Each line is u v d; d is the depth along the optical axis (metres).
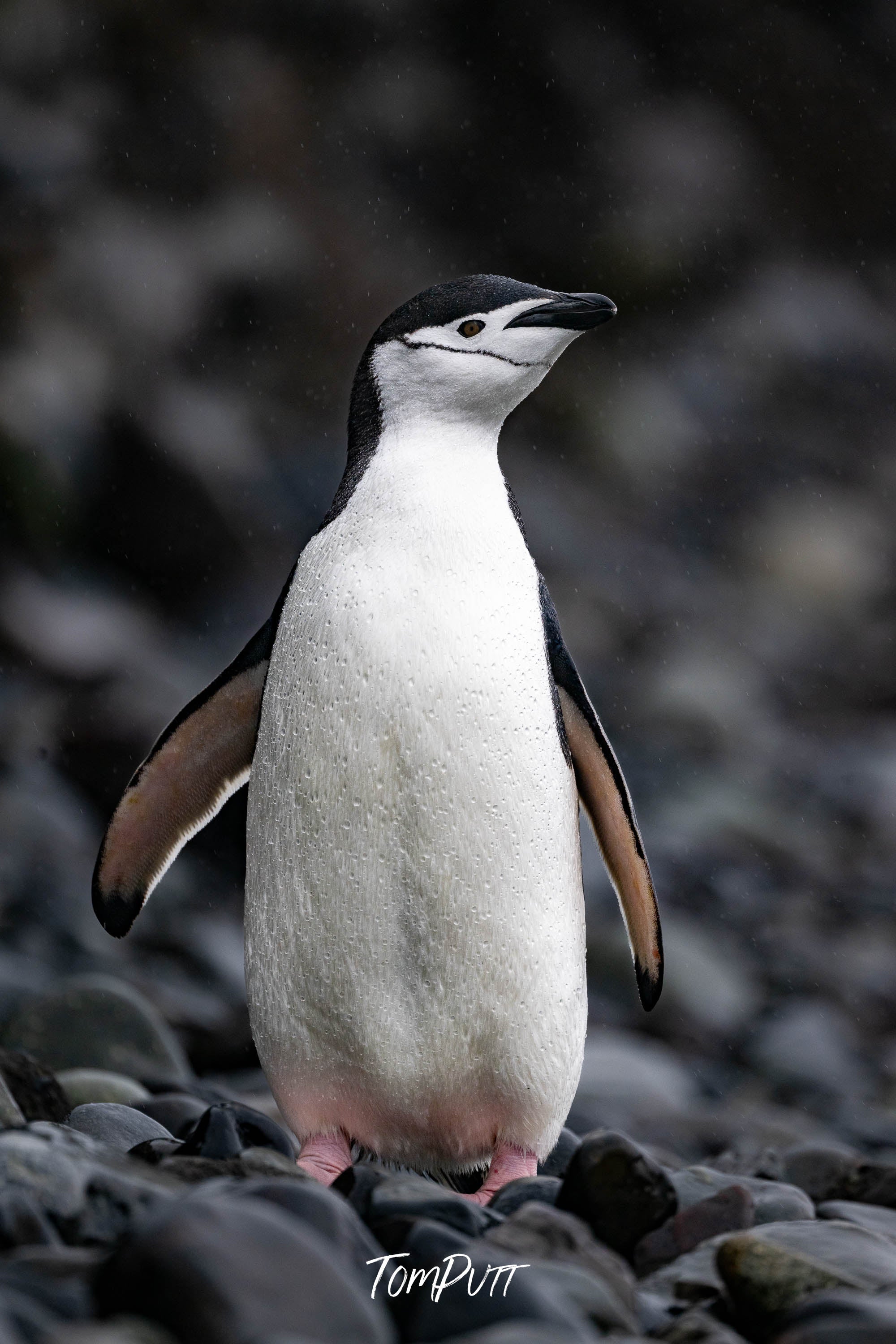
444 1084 14.23
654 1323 10.09
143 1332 7.63
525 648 14.14
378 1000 13.88
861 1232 11.33
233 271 57.75
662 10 75.44
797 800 48.75
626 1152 11.69
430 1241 9.60
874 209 76.50
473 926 13.84
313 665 13.95
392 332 14.95
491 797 13.80
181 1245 8.04
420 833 13.70
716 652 56.72
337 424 57.22
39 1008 20.44
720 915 39.47
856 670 58.91
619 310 68.75
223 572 49.66
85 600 45.72
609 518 62.59
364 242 62.44
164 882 33.62
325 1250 8.33
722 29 76.25
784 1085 29.20
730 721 52.38
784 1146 23.56
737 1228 11.57
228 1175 10.70
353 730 13.73
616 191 70.31
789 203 75.25
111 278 53.59
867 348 73.06
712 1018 32.06
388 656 13.71
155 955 30.42
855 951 37.97
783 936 38.38
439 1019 13.96
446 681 13.70
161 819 16.47
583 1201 11.60
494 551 14.23
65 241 53.62
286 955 14.10
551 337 14.60
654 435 65.75
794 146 76.12
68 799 37.16
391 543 14.06
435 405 14.70
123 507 48.84
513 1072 14.28
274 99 62.84
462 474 14.52
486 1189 14.30
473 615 13.90
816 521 65.00
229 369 56.69
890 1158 23.80
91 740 39.03
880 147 77.06
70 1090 17.47
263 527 51.34
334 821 13.79
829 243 75.62
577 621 55.88
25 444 46.88
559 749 14.45
